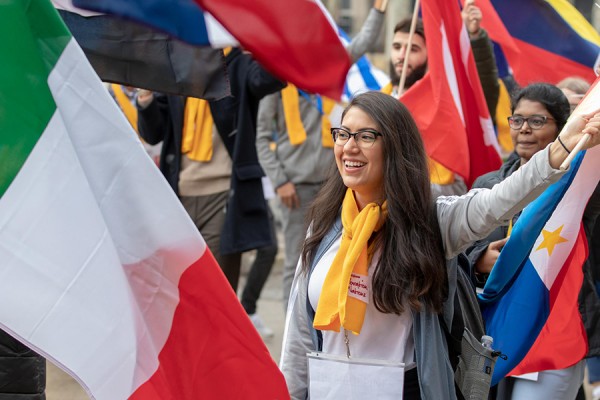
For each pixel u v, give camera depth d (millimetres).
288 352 4320
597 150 4605
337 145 4141
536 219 4562
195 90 4883
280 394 3971
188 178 7727
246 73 7418
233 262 7977
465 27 6531
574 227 4789
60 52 3441
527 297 4855
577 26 7770
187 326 3799
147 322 3729
